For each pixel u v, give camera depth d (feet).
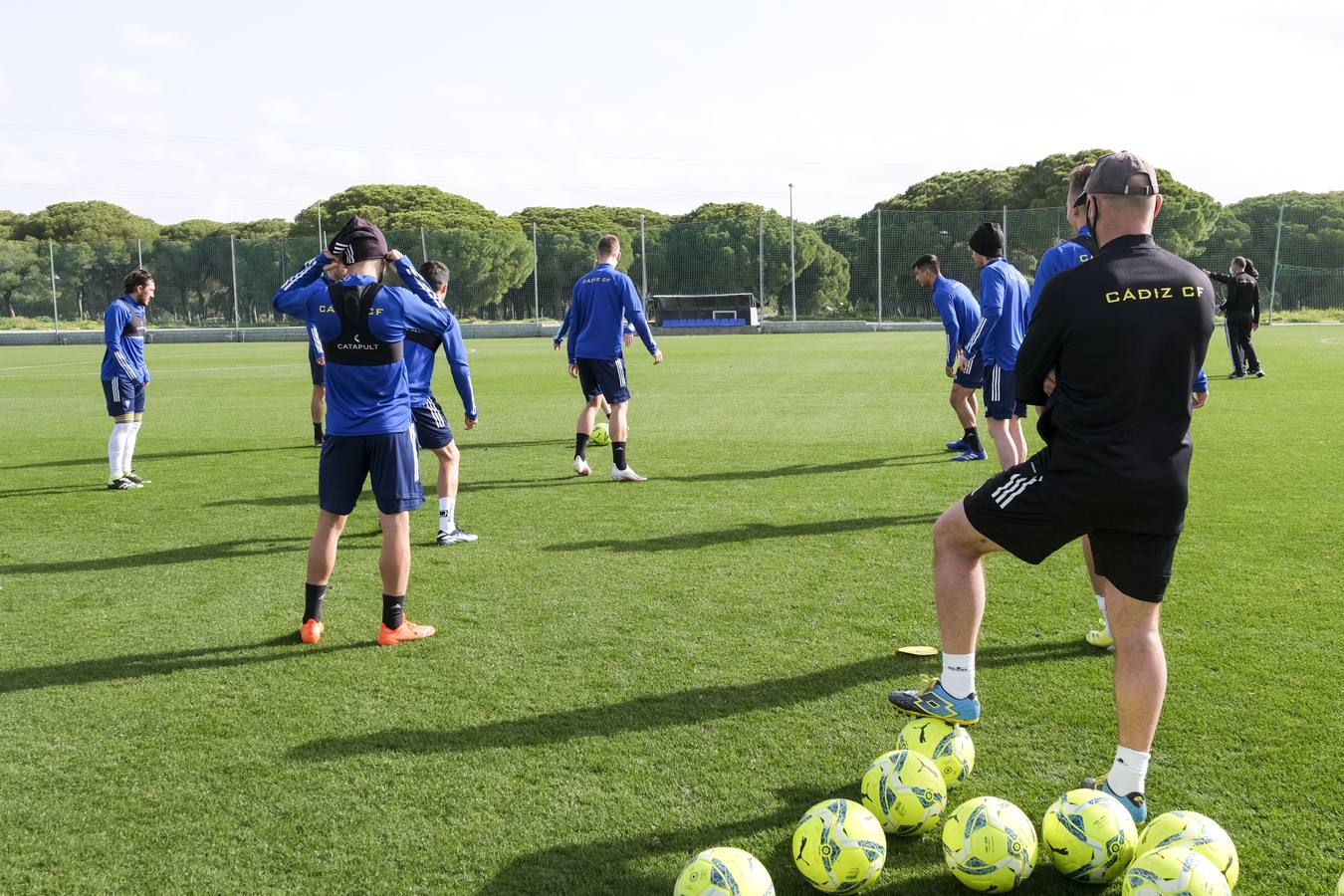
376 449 14.26
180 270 150.00
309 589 14.69
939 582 10.65
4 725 11.78
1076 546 19.03
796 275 149.79
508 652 14.06
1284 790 9.75
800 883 8.51
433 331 15.02
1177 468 9.18
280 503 25.31
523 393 55.42
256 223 240.32
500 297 155.63
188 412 47.21
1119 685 9.39
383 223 212.84
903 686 12.60
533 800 9.84
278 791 10.08
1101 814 8.56
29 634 15.12
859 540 20.26
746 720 11.68
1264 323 128.98
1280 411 38.91
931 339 109.70
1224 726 11.18
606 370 27.04
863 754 10.80
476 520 22.77
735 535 20.86
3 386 64.44
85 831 9.36
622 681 12.92
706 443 34.37
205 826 9.43
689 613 15.66
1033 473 9.83
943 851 9.05
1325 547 18.74
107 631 15.24
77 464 32.40
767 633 14.67
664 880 8.50
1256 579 16.67
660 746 11.03
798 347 97.86
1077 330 9.24
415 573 18.22
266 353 104.88
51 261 144.25
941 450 31.99
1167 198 142.41
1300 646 13.56
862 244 147.74
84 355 103.24
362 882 8.49
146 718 11.95
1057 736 11.11
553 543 20.45
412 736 11.34
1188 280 9.19
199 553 20.24
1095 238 9.77
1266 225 134.10
